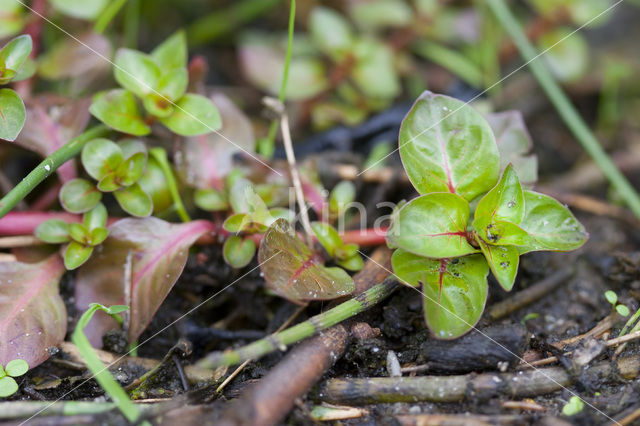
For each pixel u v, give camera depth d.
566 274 0.32
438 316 0.30
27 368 0.30
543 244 0.30
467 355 0.30
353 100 0.36
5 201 0.30
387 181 0.33
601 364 0.30
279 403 0.29
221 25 0.38
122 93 0.32
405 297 0.31
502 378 0.30
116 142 0.32
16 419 0.29
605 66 0.38
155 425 0.29
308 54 0.37
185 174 0.32
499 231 0.30
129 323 0.31
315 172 0.33
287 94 0.36
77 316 0.31
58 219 0.31
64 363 0.31
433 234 0.30
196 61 0.32
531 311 0.32
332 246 0.31
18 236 0.31
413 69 0.37
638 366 0.30
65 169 0.32
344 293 0.30
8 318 0.31
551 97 0.34
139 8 0.37
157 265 0.31
